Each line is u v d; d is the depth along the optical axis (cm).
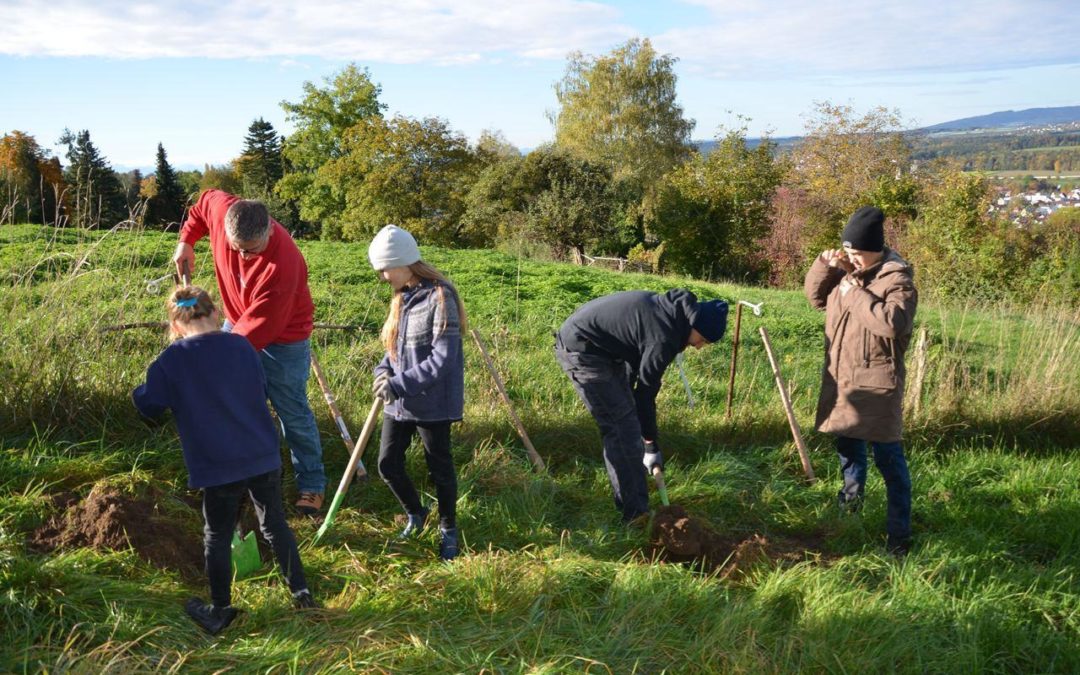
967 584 389
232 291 410
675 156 4550
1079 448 607
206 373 304
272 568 362
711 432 582
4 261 745
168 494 400
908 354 759
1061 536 440
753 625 328
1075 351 677
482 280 1182
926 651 325
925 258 2123
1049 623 359
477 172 4288
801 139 3972
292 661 282
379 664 284
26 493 379
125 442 450
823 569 400
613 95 4506
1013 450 588
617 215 3541
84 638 287
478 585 345
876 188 2997
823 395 456
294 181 5003
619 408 436
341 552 379
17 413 451
